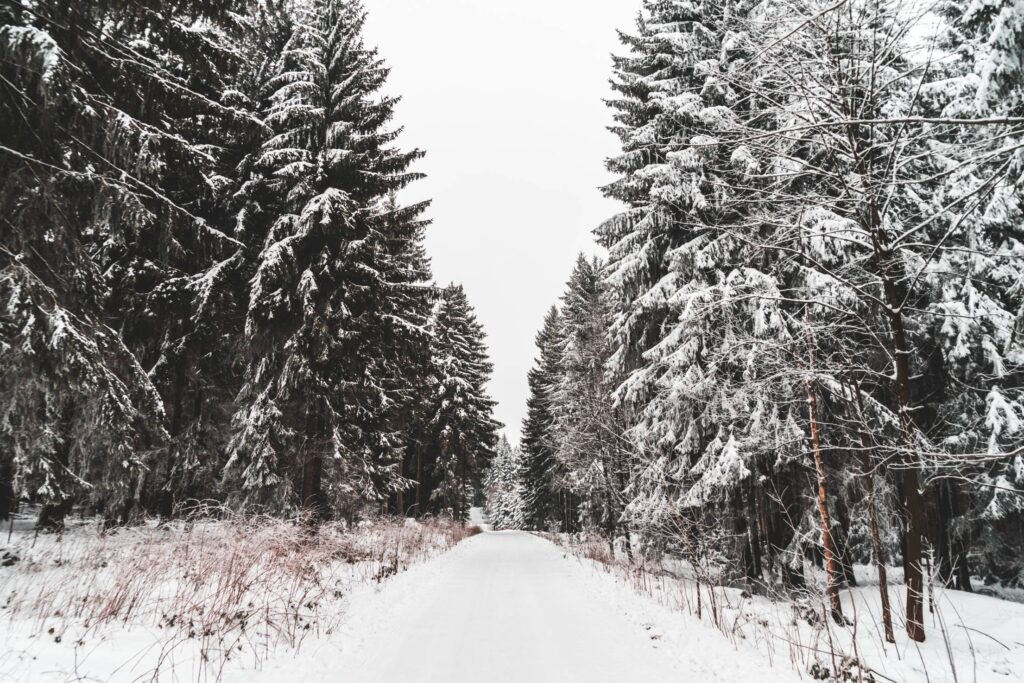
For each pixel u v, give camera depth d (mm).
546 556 19922
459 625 7703
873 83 7055
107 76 8555
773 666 6035
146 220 8109
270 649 5895
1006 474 10672
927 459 7109
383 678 5227
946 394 12156
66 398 7582
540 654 6207
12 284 6473
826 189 8156
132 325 14094
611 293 15812
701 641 6969
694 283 12250
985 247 10094
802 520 11211
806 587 8977
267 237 14258
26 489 9445
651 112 14891
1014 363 10719
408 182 16656
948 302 10234
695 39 12875
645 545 13680
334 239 14977
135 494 12500
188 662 5020
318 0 16531
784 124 7879
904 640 7762
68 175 7453
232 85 15281
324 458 14992
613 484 18297
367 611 8297
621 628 7656
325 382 14781
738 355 10281
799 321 9070
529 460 50969
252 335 13797
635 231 14352
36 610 5703
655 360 13562
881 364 10906
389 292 16141
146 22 9039
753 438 10188
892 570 15727
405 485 25375
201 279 13773
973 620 8984
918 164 7859
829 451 10867
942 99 8406
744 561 12477
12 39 6129
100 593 6262
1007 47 5758
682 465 12477
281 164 14594
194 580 6938
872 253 7938
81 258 8352
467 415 37438
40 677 4008
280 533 9047
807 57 7379
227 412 16906
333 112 15602
